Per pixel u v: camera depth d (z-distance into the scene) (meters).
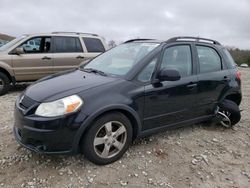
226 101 5.43
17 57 8.14
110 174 3.71
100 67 4.75
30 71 8.35
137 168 3.89
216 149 4.63
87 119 3.55
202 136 5.10
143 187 3.51
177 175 3.81
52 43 8.64
